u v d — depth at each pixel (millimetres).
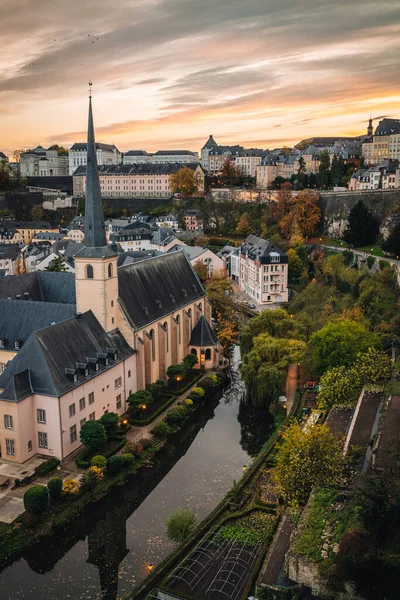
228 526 65750
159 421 96750
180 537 65062
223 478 80688
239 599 53156
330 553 51719
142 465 84062
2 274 184375
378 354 90250
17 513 70188
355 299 139250
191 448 90375
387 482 55188
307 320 123375
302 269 186500
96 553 67125
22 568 64438
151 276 118812
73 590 60344
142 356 102812
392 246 158625
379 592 48406
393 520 51719
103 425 86375
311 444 64875
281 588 51969
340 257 174375
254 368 103375
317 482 62875
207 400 109250
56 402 79938
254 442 92250
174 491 77625
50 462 79438
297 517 61969
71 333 90062
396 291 136500
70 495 73812
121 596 59031
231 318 151000
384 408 76688
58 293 122812
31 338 83250
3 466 79875
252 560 59031
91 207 94812
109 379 93938
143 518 71875
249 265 191000
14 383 79062
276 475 66500
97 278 96125
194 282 134625
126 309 104062
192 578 56469
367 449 68250
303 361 102875
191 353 123875
